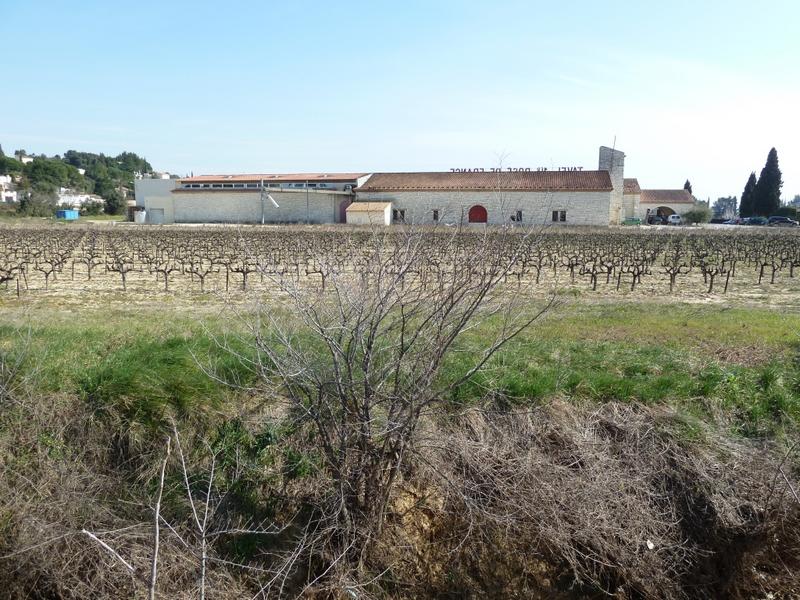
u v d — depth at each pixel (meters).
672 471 6.04
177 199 71.56
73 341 7.60
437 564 5.47
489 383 6.55
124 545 5.09
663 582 5.45
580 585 5.49
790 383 7.05
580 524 5.54
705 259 28.89
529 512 5.52
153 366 6.55
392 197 65.12
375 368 4.90
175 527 5.24
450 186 63.25
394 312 5.21
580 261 26.59
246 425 5.94
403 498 5.66
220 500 5.40
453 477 5.64
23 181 115.12
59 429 5.86
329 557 5.17
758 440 6.33
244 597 4.94
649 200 99.31
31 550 4.93
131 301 14.79
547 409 6.40
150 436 5.92
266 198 68.31
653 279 21.28
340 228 54.62
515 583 5.46
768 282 20.61
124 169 189.88
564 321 10.13
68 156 184.25
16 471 5.53
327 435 5.03
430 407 6.02
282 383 5.32
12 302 14.45
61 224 60.97
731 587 5.51
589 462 5.92
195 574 4.96
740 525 5.66
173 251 29.83
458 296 4.58
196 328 8.96
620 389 6.72
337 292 4.64
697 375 7.21
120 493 5.58
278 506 5.59
